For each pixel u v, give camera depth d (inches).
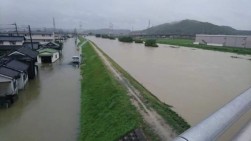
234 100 71.9
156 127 406.6
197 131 51.3
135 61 1507.1
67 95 809.5
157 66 1316.4
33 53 1199.6
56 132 524.7
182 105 629.3
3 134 518.6
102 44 3191.4
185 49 2655.0
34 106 697.0
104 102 611.5
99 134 457.7
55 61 1606.8
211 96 726.5
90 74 1061.1
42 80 1033.5
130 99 565.3
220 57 1905.8
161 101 653.9
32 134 517.7
